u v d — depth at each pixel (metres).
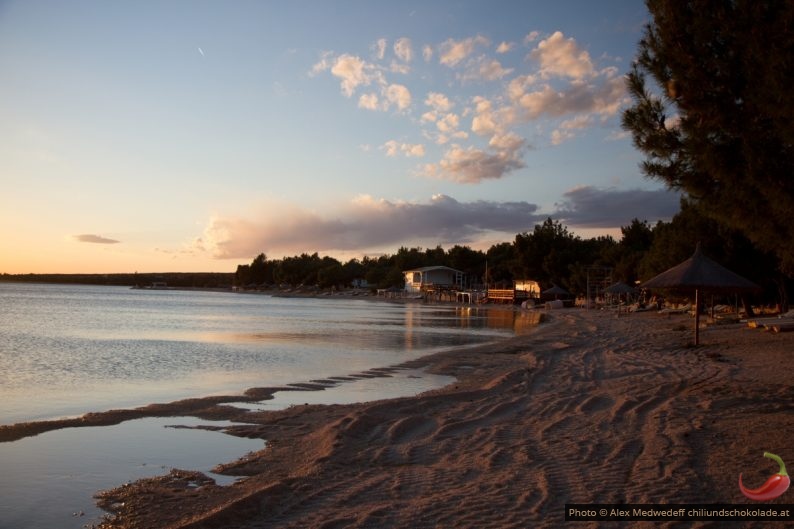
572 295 76.25
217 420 10.89
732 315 33.56
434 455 7.86
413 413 10.95
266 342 28.66
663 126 8.45
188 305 82.75
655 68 8.08
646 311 49.84
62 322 42.34
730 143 7.62
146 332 34.22
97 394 14.16
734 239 29.80
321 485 6.68
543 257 81.19
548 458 7.26
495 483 6.33
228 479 7.32
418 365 19.77
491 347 25.31
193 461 8.27
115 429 10.22
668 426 8.55
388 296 115.50
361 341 29.61
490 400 12.08
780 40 6.42
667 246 36.06
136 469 7.91
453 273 113.56
